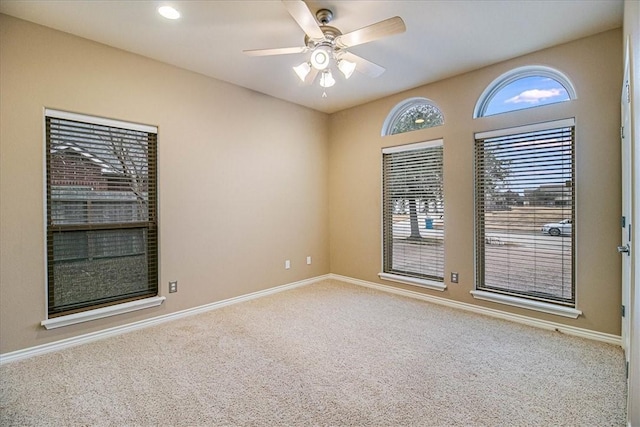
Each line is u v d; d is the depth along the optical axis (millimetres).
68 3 2232
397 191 4234
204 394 1985
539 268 3094
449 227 3664
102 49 2803
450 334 2871
